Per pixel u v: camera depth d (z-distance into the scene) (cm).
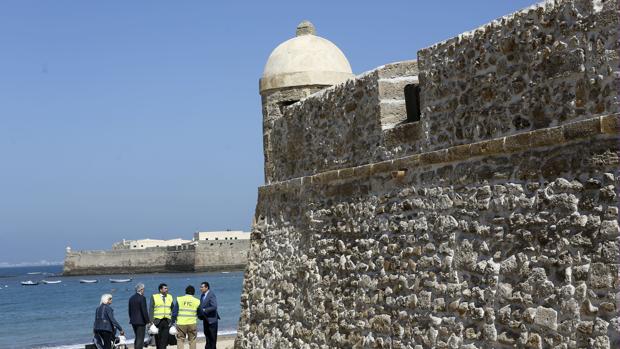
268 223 1553
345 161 1262
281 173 1524
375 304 1135
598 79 781
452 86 996
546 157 840
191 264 11138
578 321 782
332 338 1241
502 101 908
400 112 1161
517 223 871
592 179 779
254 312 1552
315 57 1588
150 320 1945
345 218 1244
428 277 1017
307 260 1358
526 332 845
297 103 1448
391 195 1120
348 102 1255
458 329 952
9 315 5572
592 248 774
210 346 1859
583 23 797
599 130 766
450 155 980
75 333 4072
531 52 864
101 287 9238
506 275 881
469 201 952
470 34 963
